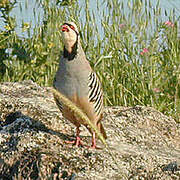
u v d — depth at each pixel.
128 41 12.51
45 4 13.23
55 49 12.83
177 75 12.16
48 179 7.08
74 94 7.51
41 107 9.22
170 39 12.66
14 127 8.35
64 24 7.45
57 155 7.43
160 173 7.36
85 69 7.50
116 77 12.41
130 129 9.24
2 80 12.75
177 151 8.72
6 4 12.85
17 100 9.48
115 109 10.34
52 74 12.80
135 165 7.59
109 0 12.80
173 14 12.78
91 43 12.70
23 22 12.98
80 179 6.89
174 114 11.66
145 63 12.23
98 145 8.15
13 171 7.41
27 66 12.73
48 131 8.37
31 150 7.62
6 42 12.98
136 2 12.62
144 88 12.13
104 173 7.18
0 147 7.89
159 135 9.27
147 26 12.55
